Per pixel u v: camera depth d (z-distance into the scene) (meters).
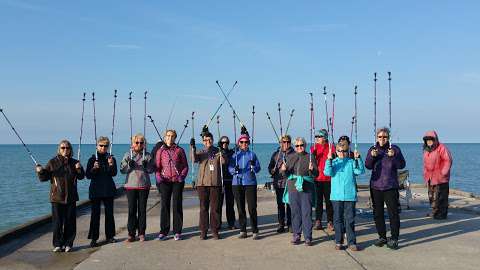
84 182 37.19
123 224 10.60
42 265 7.16
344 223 8.12
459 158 94.50
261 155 94.88
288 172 8.41
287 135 9.36
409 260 7.21
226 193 9.75
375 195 8.09
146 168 8.60
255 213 8.73
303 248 7.99
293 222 8.34
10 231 9.04
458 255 7.51
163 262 7.15
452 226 9.99
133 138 8.58
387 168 7.94
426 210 12.46
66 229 8.04
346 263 7.04
